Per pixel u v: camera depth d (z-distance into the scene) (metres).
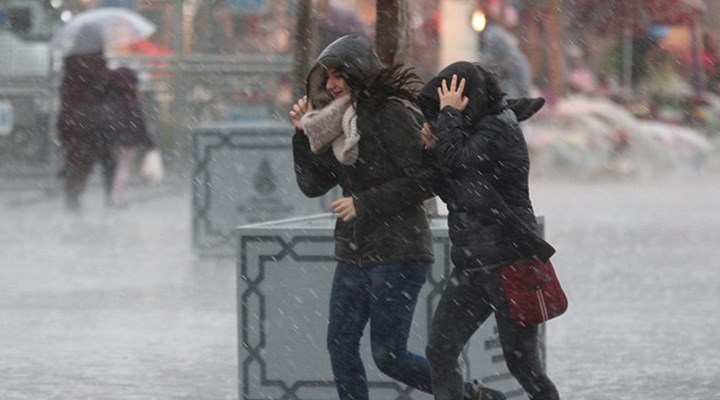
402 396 19.77
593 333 26.95
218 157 38.47
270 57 54.22
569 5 82.19
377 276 17.83
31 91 57.12
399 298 17.86
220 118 55.19
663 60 87.00
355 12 49.69
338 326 18.20
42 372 23.47
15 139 57.62
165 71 56.25
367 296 18.06
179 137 57.34
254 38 54.75
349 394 18.38
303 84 28.81
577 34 84.88
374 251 17.84
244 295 19.92
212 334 26.89
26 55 57.03
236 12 54.47
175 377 23.06
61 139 50.41
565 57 85.38
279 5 54.22
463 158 17.03
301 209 38.34
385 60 22.64
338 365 18.30
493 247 17.08
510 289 17.06
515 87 63.19
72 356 24.80
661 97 84.00
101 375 23.22
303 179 18.69
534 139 70.81
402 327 17.94
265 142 38.38
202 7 54.75
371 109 17.78
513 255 17.11
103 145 50.81
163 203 54.00
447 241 19.42
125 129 50.97
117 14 52.06
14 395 21.72
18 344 25.92
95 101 50.66
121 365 24.02
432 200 21.83
